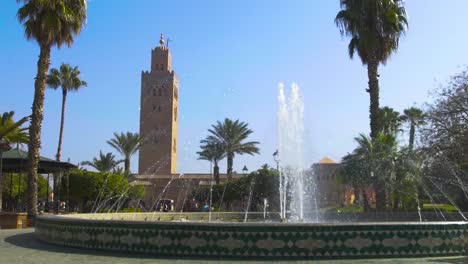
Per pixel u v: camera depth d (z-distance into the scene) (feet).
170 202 180.75
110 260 26.30
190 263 25.32
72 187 115.24
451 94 92.99
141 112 260.01
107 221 30.32
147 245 28.45
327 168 191.62
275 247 26.55
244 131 165.68
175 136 269.64
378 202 83.87
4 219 61.46
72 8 73.46
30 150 68.64
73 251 30.30
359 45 80.18
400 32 80.53
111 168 169.68
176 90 275.18
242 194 163.53
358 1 79.92
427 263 25.09
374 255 26.76
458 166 90.99
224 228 27.04
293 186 75.87
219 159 168.35
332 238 26.63
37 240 38.37
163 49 273.75
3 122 90.02
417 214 56.95
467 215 51.96
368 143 113.80
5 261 25.94
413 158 97.91
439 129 92.84
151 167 253.24
